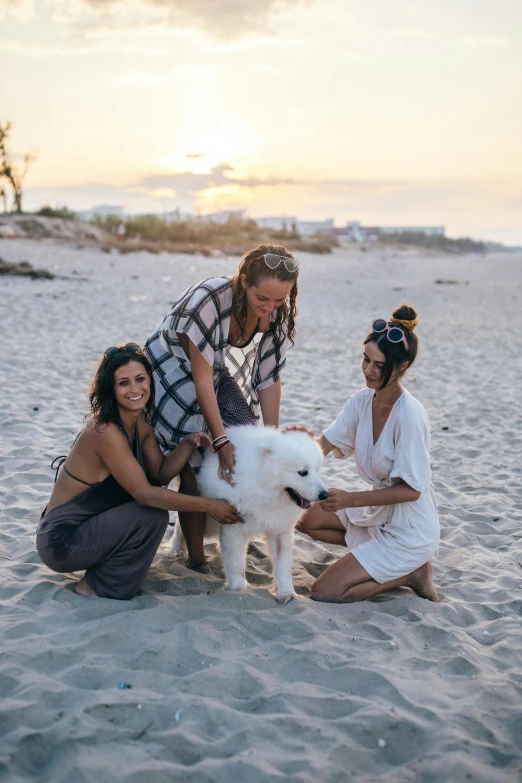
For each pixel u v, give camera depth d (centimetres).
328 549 446
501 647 321
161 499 330
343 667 293
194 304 345
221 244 3622
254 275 330
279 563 358
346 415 385
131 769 225
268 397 400
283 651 302
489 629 340
